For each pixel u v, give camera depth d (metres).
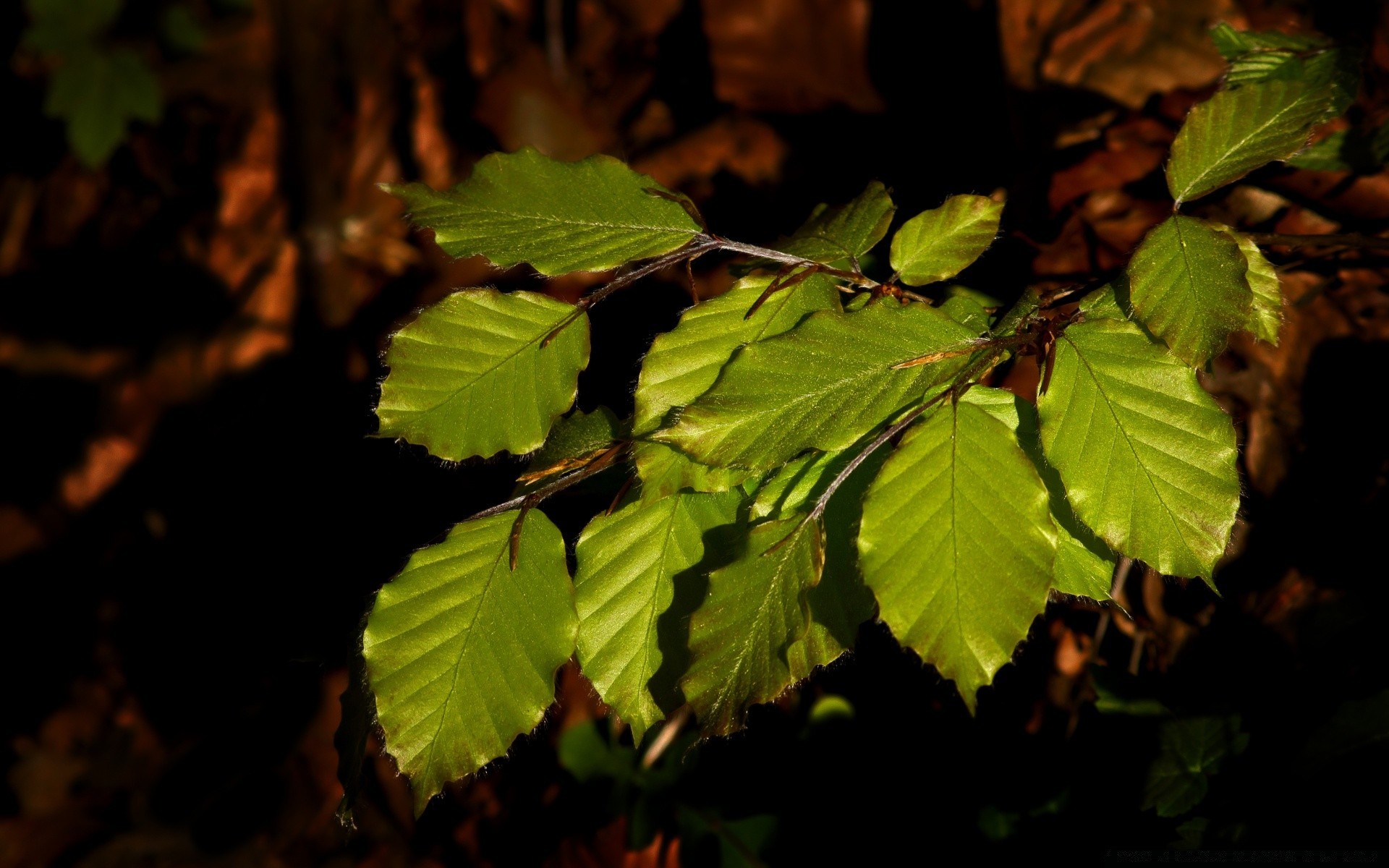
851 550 0.55
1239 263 0.54
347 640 0.66
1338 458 0.77
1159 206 0.79
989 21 0.99
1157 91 0.86
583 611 0.57
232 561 1.29
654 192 0.58
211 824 1.16
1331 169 0.71
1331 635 0.73
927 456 0.54
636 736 0.57
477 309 0.58
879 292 0.58
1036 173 0.86
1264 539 0.78
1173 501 0.54
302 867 1.09
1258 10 0.84
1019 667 0.84
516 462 0.77
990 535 0.53
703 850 0.87
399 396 0.57
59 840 1.20
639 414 0.56
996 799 0.79
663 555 0.57
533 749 1.00
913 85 1.12
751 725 0.92
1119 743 0.73
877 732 0.89
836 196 1.05
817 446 0.54
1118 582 0.80
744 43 1.26
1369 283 0.76
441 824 1.04
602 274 1.13
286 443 1.34
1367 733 0.66
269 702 1.20
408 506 0.78
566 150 1.36
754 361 0.54
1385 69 0.76
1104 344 0.55
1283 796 0.68
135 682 1.29
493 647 0.56
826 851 0.85
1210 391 0.81
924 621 0.52
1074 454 0.54
